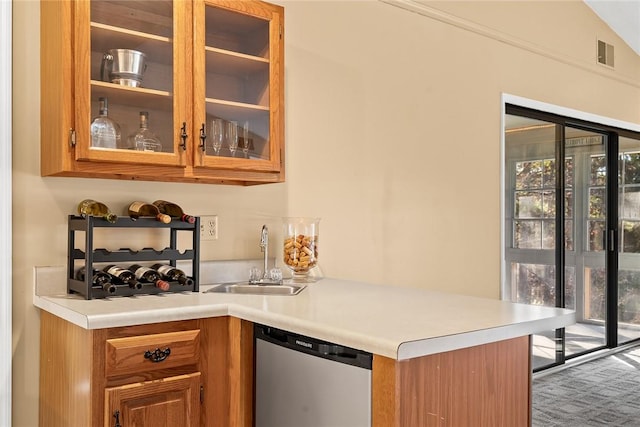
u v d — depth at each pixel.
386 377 1.39
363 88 3.16
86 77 1.93
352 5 3.11
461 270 3.69
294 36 2.86
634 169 5.52
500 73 4.01
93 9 1.96
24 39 2.11
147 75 2.07
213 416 1.92
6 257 2.05
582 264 4.96
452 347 1.41
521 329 1.59
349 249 3.08
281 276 2.47
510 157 4.26
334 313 1.73
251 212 2.69
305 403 1.67
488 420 1.59
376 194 3.21
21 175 2.10
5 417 2.03
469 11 3.77
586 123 4.97
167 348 1.81
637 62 5.33
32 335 2.10
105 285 2.02
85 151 1.91
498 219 3.97
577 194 4.94
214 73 2.24
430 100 3.52
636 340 5.50
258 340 1.89
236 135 2.29
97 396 1.68
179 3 2.14
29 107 2.12
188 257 2.22
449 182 3.63
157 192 2.41
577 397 3.81
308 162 2.90
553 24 4.43
